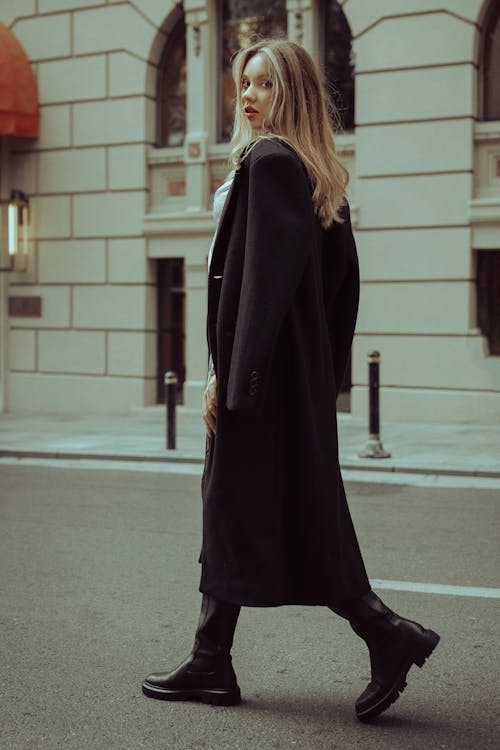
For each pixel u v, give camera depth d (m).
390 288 13.08
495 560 5.54
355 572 3.00
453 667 3.66
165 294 15.02
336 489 2.97
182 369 15.05
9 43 14.91
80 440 11.56
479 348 12.61
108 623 4.25
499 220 12.41
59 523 6.65
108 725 3.06
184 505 7.39
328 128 3.05
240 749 2.87
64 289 15.30
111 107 14.89
